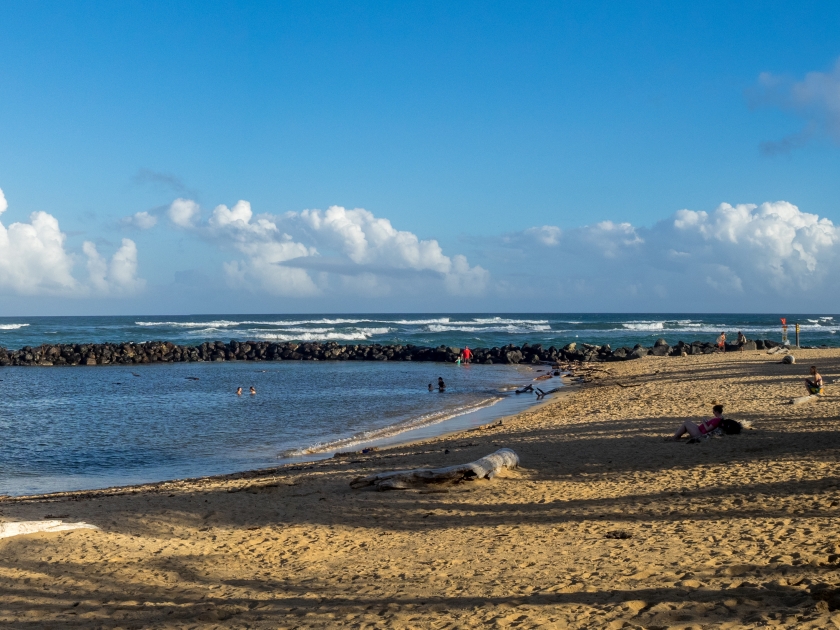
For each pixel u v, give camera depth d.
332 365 57.69
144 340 80.44
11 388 39.28
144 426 25.17
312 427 24.78
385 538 9.63
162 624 6.55
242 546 9.61
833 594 5.69
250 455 19.97
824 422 17.31
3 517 11.49
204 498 12.78
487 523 10.04
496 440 18.83
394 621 6.06
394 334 89.25
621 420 20.67
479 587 6.89
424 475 12.70
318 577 7.89
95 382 42.97
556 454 15.60
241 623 6.42
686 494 10.87
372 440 21.88
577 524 9.55
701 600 5.92
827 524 8.27
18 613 7.05
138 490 14.77
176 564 8.77
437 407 29.84
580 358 57.53
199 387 39.41
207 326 104.25
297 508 11.74
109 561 8.93
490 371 49.97
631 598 6.15
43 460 19.53
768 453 13.92
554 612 5.93
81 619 6.81
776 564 6.77
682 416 20.48
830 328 104.88
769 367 36.28
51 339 81.00
